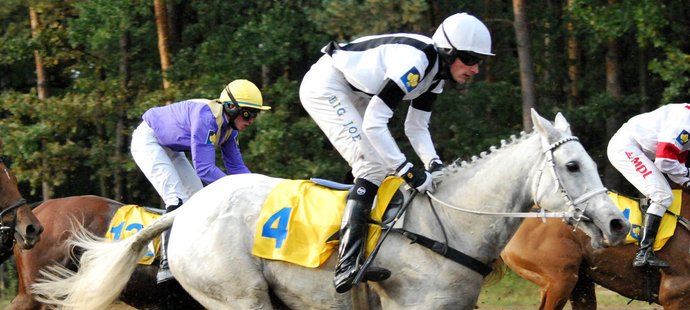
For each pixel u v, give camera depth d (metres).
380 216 6.67
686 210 9.09
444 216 6.62
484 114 20.38
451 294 6.51
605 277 9.38
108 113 20.06
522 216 6.45
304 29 19.59
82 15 19.14
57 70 23.58
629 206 9.19
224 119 8.60
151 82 20.66
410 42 6.58
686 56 17.97
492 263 6.66
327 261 6.70
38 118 20.17
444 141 19.78
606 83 21.45
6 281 15.80
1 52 20.50
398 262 6.59
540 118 6.40
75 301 7.36
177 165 9.06
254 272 6.88
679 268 8.97
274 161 18.44
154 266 8.35
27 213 8.23
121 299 8.58
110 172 20.34
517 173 6.50
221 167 18.42
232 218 6.93
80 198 8.98
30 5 19.78
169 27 20.98
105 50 20.92
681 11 19.55
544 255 9.41
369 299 6.84
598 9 18.58
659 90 21.25
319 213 6.77
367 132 6.45
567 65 21.81
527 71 18.28
